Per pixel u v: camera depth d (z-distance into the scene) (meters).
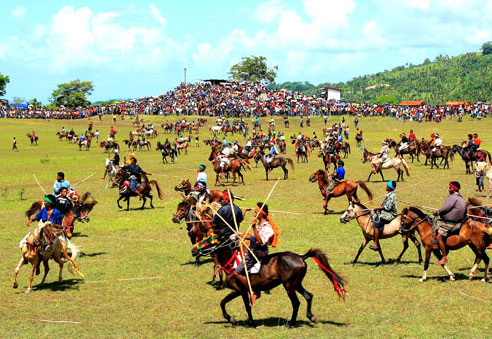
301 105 97.62
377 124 85.19
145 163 51.28
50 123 95.19
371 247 16.09
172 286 14.49
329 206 26.36
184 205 16.45
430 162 46.22
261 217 11.58
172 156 52.28
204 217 15.70
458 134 70.94
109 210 26.97
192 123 85.50
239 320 11.79
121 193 26.55
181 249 18.77
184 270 16.08
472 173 37.38
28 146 68.38
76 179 39.72
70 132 74.56
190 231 16.12
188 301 13.20
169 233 21.47
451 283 13.88
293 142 62.41
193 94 108.19
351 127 84.12
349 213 16.30
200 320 11.82
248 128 83.00
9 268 16.52
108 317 12.11
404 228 14.70
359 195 29.20
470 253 17.02
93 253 18.34
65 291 14.18
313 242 19.06
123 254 18.12
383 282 14.25
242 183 35.84
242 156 46.59
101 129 87.38
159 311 12.48
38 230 14.03
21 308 12.78
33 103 164.00
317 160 51.22
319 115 95.31
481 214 14.66
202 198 16.23
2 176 41.50
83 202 18.42
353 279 14.63
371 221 16.00
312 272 15.58
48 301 13.33
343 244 18.75
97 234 21.38
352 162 47.50
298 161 50.16
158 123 94.12
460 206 13.77
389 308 12.12
